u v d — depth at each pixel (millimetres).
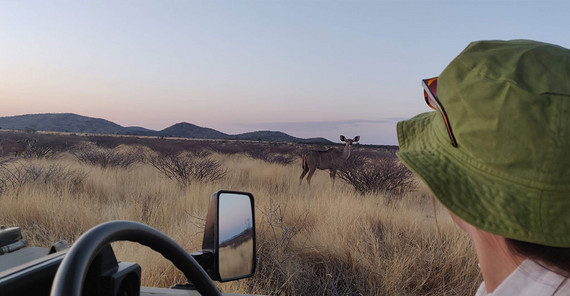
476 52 788
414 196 11023
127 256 4055
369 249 5125
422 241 5379
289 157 27266
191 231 5324
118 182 10789
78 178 10398
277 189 11039
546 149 687
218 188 9680
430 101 896
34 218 6074
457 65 794
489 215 727
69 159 19516
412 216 6766
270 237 5301
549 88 698
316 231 5617
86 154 18219
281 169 17125
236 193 1418
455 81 781
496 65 749
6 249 1244
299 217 6172
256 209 6531
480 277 4543
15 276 832
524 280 719
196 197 7992
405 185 11398
